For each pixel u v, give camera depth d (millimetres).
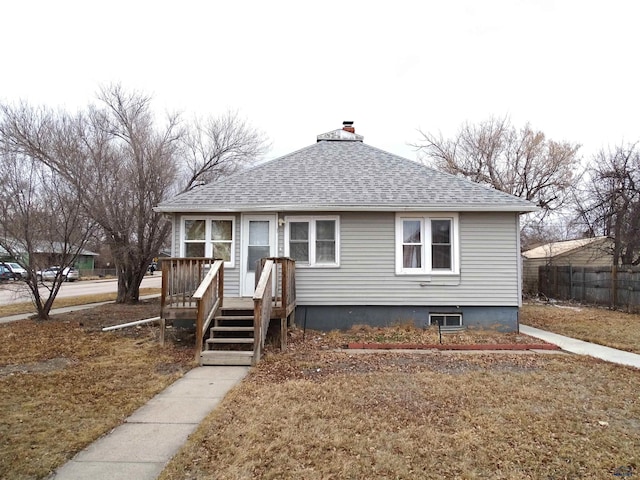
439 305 10297
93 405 5109
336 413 4742
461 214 10414
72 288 29172
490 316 10320
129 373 6598
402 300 10344
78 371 6703
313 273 10414
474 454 3770
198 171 20734
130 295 17812
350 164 12250
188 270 8836
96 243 17625
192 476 3387
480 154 25969
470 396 5371
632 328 11375
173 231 10570
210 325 8680
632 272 15188
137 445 3994
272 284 9086
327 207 10055
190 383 6078
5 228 11984
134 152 16891
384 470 3479
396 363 7242
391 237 10445
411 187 10953
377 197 10406
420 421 4527
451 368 6891
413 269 10414
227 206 10188
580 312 15195
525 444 3977
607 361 7449
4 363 7262
